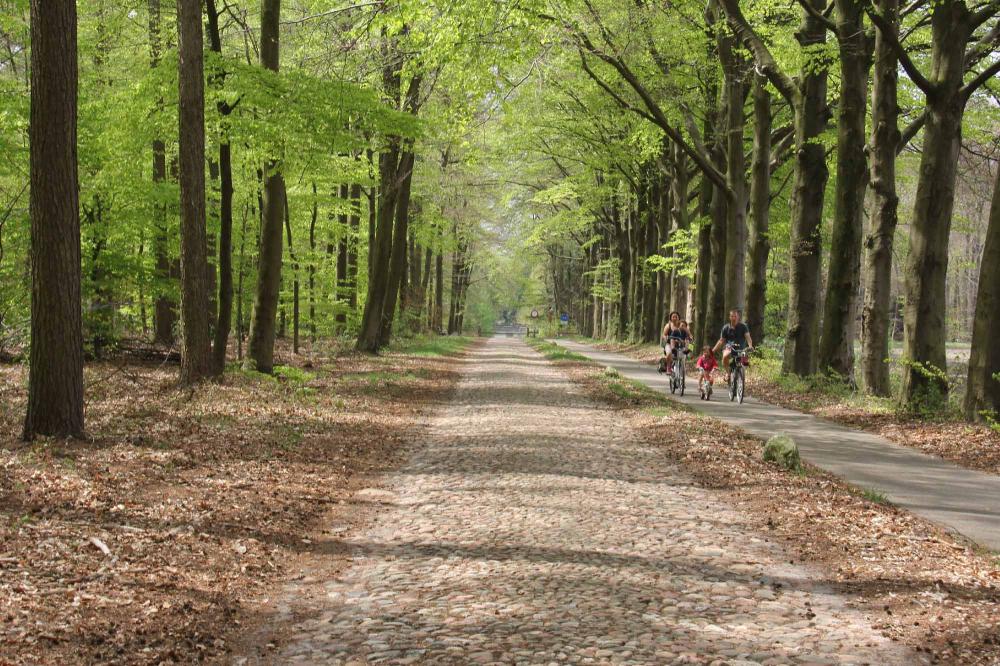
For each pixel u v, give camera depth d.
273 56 18.20
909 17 21.20
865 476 10.15
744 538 7.52
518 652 4.89
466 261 67.31
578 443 12.67
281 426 13.04
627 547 7.18
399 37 20.47
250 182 23.31
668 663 4.75
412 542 7.43
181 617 5.43
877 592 6.07
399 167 28.69
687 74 25.23
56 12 9.66
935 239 15.04
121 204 19.08
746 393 20.30
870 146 17.64
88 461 9.27
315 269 31.94
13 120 16.20
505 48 17.58
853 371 19.03
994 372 13.09
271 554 7.01
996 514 8.29
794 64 20.95
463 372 28.16
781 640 5.16
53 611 5.16
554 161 38.00
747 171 30.11
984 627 5.27
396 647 5.03
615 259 53.50
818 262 21.08
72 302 10.31
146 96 16.28
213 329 25.67
